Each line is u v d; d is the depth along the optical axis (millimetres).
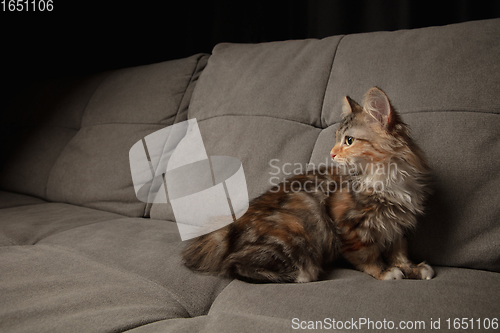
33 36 3303
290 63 1744
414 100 1324
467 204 1151
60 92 2633
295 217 1218
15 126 2734
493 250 1081
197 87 2021
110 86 2371
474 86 1240
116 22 3230
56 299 908
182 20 3074
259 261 1088
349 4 2428
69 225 1643
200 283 1069
